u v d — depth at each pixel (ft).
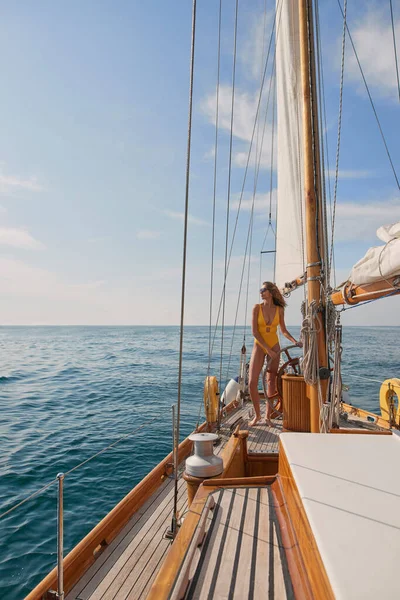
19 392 58.59
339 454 6.86
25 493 22.50
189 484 9.66
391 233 10.88
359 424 17.24
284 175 22.29
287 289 22.40
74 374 81.51
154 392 58.34
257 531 6.42
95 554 9.65
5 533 18.34
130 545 10.01
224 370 86.43
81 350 164.25
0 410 45.29
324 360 12.51
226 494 7.69
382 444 7.37
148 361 111.04
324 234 13.17
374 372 73.41
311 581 4.63
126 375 79.30
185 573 5.22
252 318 17.61
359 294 12.91
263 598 4.96
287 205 22.15
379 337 274.57
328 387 12.59
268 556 5.79
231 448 11.39
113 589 8.48
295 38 20.22
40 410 45.34
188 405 48.26
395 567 3.95
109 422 39.27
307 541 4.94
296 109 20.65
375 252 11.50
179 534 6.25
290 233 22.11
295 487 5.93
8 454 29.14
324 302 12.64
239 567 5.56
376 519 4.81
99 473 25.36
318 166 12.68
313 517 4.86
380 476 5.97
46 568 15.78
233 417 19.93
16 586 14.76
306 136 12.63
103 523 10.13
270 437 15.94
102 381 70.54
